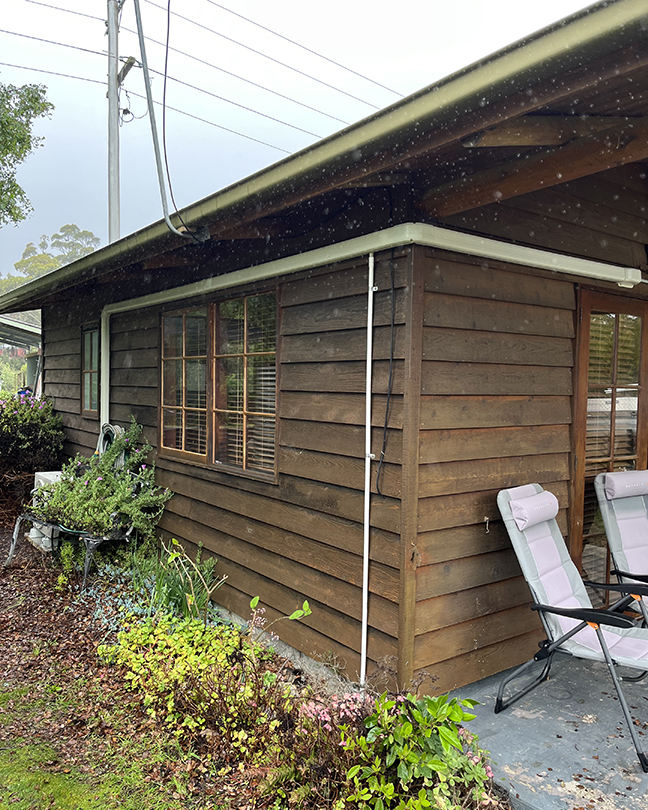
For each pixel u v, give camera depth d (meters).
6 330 12.96
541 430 3.09
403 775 1.95
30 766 2.41
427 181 2.52
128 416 5.29
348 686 2.65
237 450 3.82
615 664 2.33
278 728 2.50
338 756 2.15
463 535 2.72
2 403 7.32
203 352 4.16
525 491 2.80
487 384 2.79
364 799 1.96
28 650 3.45
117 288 5.53
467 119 1.74
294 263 3.13
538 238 3.08
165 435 4.72
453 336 2.65
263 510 3.49
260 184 2.43
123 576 4.37
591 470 3.42
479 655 2.80
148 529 4.55
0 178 15.27
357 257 2.79
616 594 3.68
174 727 2.69
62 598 4.21
